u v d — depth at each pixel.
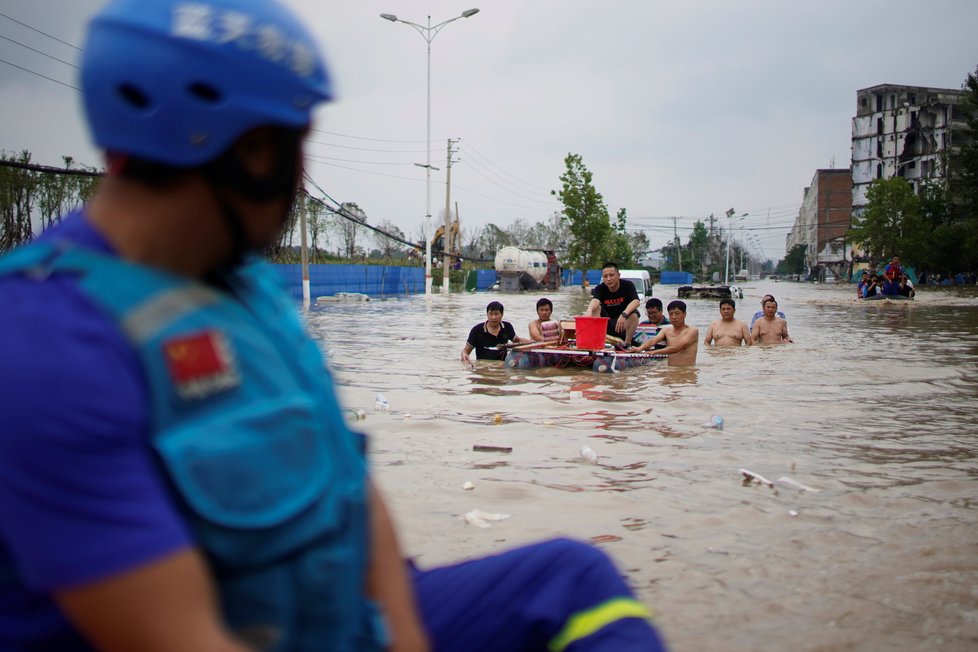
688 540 3.80
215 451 1.13
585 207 51.41
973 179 55.78
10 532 1.02
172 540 1.07
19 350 1.01
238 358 1.20
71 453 1.01
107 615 1.04
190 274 1.23
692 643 2.79
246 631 1.18
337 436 1.37
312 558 1.23
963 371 10.41
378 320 22.02
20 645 1.12
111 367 1.06
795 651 2.74
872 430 6.48
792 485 4.76
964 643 2.82
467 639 1.62
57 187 21.34
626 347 12.18
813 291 58.34
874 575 3.40
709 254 132.12
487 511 4.19
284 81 1.19
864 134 94.00
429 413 7.16
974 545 3.77
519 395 8.36
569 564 1.64
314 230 42.69
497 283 55.09
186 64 1.13
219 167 1.19
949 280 60.59
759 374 10.15
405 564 1.75
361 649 1.35
